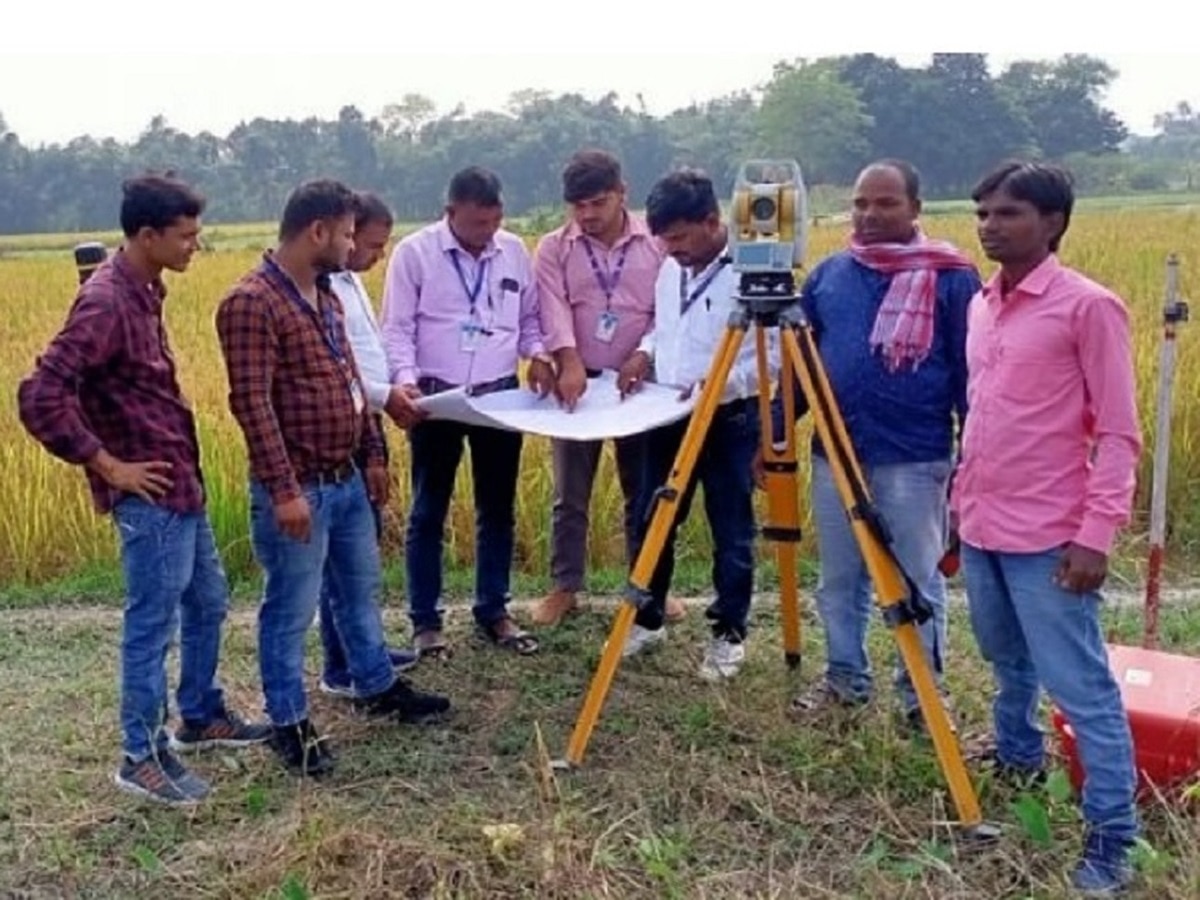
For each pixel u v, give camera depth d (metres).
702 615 6.04
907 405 4.32
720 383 4.22
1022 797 3.82
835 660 4.73
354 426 4.34
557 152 57.69
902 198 4.34
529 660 5.47
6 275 25.17
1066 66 72.06
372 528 4.62
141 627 4.12
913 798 4.13
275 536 4.23
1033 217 3.47
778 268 4.12
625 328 5.41
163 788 4.19
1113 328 3.39
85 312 3.84
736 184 4.20
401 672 5.32
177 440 4.08
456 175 5.19
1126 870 3.55
